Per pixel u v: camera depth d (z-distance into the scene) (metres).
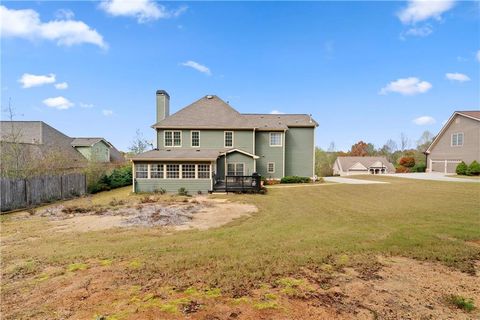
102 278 4.17
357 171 52.69
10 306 3.36
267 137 23.61
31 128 26.20
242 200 13.41
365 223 7.90
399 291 3.59
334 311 3.10
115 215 9.83
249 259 4.87
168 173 17.58
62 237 6.85
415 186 17.42
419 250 5.27
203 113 23.20
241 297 3.46
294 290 3.64
